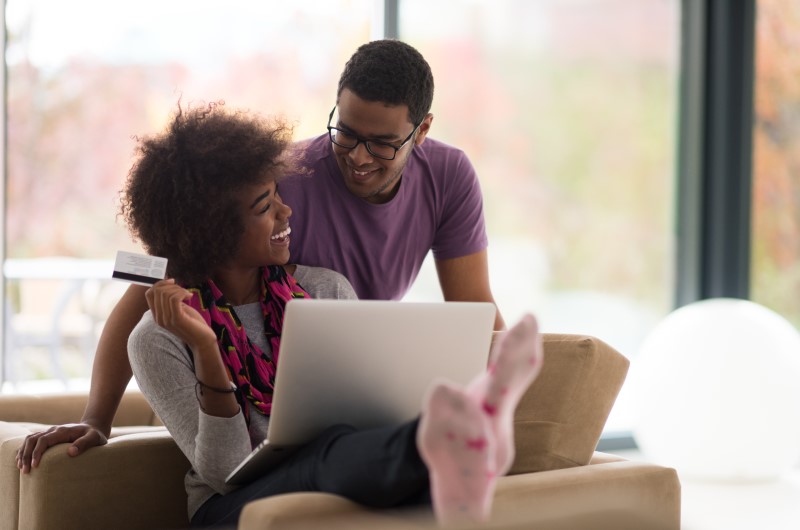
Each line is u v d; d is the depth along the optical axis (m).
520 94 4.70
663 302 5.02
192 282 2.16
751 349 3.98
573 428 1.99
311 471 1.76
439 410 1.47
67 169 4.43
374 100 2.30
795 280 4.95
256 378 2.13
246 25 4.38
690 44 4.99
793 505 3.77
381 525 1.63
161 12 4.36
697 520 3.54
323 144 2.59
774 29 4.96
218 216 2.11
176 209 2.12
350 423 1.86
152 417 2.80
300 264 2.58
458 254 2.76
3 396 2.64
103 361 2.30
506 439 1.56
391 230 2.62
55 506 2.03
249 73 4.39
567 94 4.79
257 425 2.11
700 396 3.98
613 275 4.92
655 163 4.98
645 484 1.93
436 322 1.87
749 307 4.17
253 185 2.12
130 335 2.09
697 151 5.00
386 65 2.32
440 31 4.52
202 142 2.13
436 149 2.70
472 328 1.92
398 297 2.73
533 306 4.77
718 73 4.97
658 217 4.99
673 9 4.97
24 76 4.29
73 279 4.52
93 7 4.34
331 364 1.78
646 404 4.12
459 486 1.48
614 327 4.93
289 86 4.40
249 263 2.18
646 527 1.93
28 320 4.48
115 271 1.90
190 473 2.13
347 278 2.63
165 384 2.02
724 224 4.99
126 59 4.37
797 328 4.94
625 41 4.88
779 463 4.02
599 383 2.01
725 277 5.00
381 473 1.63
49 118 4.35
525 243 4.74
